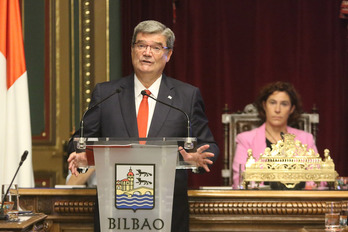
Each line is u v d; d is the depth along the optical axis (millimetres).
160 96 7590
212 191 7965
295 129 11609
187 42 14336
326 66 14242
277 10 14297
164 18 14070
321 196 7953
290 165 8320
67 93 13664
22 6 13766
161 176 6230
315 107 12852
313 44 14258
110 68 13539
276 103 11359
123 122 7504
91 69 13539
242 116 12789
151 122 7438
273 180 8297
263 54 14281
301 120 12594
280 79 14297
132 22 13789
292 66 14297
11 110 9539
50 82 13680
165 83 7723
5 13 9711
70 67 13656
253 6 14344
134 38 7625
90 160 6797
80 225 8141
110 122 7531
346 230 6773
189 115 7578
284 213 7934
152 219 6238
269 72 14289
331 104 14211
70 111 13641
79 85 13570
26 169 9484
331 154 14188
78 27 13617
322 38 14250
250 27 14367
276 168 8328
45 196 8156
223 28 14367
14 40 9727
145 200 6242
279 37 14305
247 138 11453
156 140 6445
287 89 11469
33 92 13750
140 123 7539
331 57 14211
